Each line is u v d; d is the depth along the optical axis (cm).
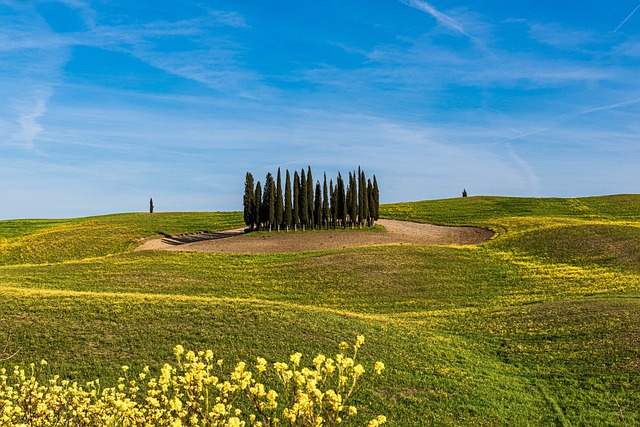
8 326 2323
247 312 2686
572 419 1738
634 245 4934
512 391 1958
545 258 4959
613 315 2680
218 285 4281
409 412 1742
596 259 4712
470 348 2489
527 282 4188
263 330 2419
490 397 1886
